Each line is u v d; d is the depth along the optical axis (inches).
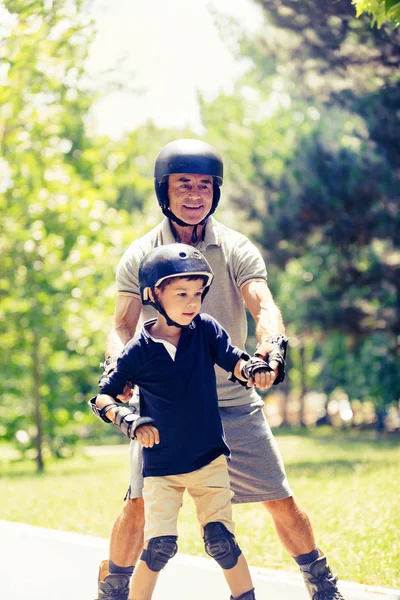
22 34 1136.2
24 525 447.8
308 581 269.3
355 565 358.0
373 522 464.4
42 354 1283.2
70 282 1254.3
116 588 273.7
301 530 268.8
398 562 359.9
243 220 1408.7
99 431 1363.2
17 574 341.7
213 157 270.8
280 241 1375.5
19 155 1262.3
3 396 1291.8
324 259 1443.2
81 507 591.2
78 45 1179.3
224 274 277.9
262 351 247.6
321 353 2524.6
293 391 3348.9
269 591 305.0
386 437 1801.2
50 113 1289.4
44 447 1285.7
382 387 1941.4
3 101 1211.2
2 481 902.4
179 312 237.0
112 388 242.7
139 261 280.2
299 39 939.3
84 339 1267.2
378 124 1111.0
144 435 232.7
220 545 241.1
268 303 267.6
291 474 823.1
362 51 911.0
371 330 1485.0
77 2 1133.1
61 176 1289.4
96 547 388.5
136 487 267.1
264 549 402.6
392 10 330.6
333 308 1469.0
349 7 876.6
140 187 1713.8
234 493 269.9
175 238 279.6
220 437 246.7
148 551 242.1
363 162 1282.0
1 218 1235.2
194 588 315.6
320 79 993.5
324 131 1413.6
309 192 1284.4
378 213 1253.1
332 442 1614.2
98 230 1283.2
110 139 1631.4
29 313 1229.1
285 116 2234.3
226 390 271.3
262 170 1487.5
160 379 241.6
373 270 1380.4
